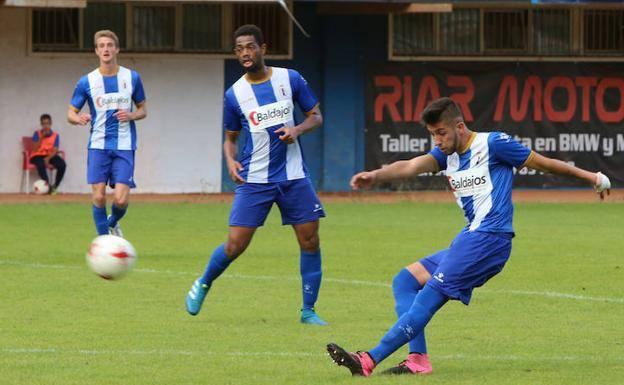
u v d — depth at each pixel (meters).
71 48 70.38
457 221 54.94
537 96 73.81
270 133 26.50
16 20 69.50
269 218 56.38
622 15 74.38
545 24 73.94
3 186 69.75
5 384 20.27
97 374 21.16
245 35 26.36
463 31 73.31
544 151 74.06
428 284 20.67
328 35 72.31
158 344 24.28
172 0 63.38
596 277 35.53
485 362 22.44
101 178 38.31
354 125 72.94
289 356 22.94
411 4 67.88
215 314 28.36
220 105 72.12
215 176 72.25
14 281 33.84
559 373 21.34
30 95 69.94
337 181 73.06
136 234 47.97
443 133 20.66
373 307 29.66
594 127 74.38
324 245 44.19
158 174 71.56
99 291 32.00
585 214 59.56
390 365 22.28
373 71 72.81
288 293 32.03
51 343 24.33
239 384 20.31
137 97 38.38
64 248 42.53
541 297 31.44
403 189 74.06
